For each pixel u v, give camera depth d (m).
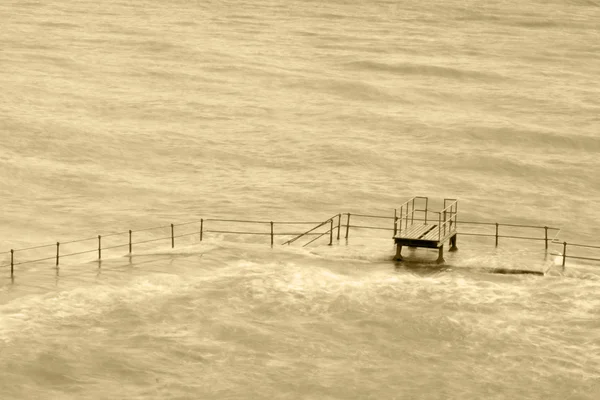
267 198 169.25
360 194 174.00
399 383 81.75
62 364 83.12
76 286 98.75
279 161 196.50
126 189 172.12
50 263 118.00
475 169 195.75
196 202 165.50
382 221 157.75
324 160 197.75
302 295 97.12
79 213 156.62
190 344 87.56
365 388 80.94
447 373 83.38
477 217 163.62
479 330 90.50
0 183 170.38
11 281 99.88
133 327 90.06
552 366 84.56
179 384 81.06
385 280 100.06
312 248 110.19
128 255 109.56
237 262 106.25
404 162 198.38
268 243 125.31
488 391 80.56
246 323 91.56
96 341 87.19
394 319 92.44
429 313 93.38
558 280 101.69
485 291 98.00
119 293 97.19
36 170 179.38
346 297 96.50
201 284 99.88
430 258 105.62
